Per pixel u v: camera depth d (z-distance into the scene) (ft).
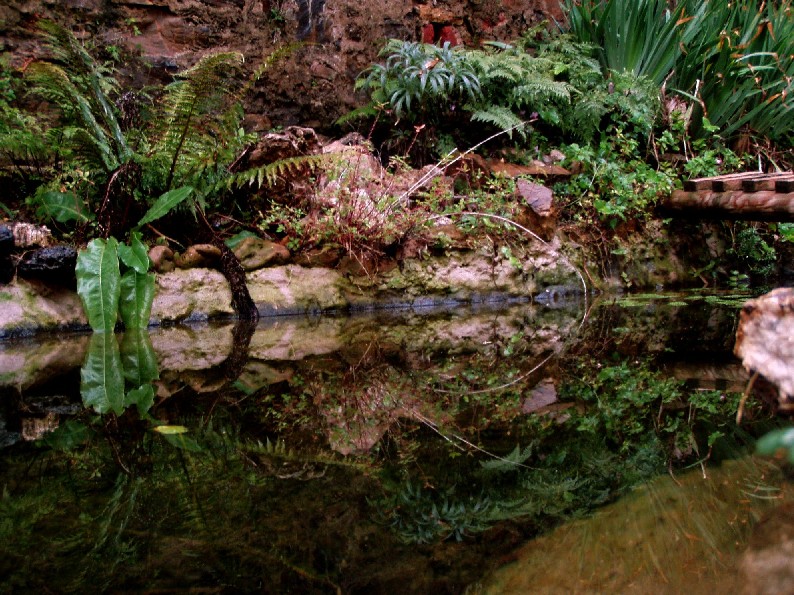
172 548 2.50
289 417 4.92
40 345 8.82
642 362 7.02
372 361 7.62
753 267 17.02
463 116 16.48
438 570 2.20
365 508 2.91
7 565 2.37
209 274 11.54
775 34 18.85
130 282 10.07
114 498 3.10
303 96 17.17
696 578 2.01
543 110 16.67
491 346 8.58
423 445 4.02
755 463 3.26
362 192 13.08
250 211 13.30
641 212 15.84
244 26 16.43
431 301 13.28
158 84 15.19
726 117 17.90
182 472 3.52
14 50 13.75
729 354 7.39
